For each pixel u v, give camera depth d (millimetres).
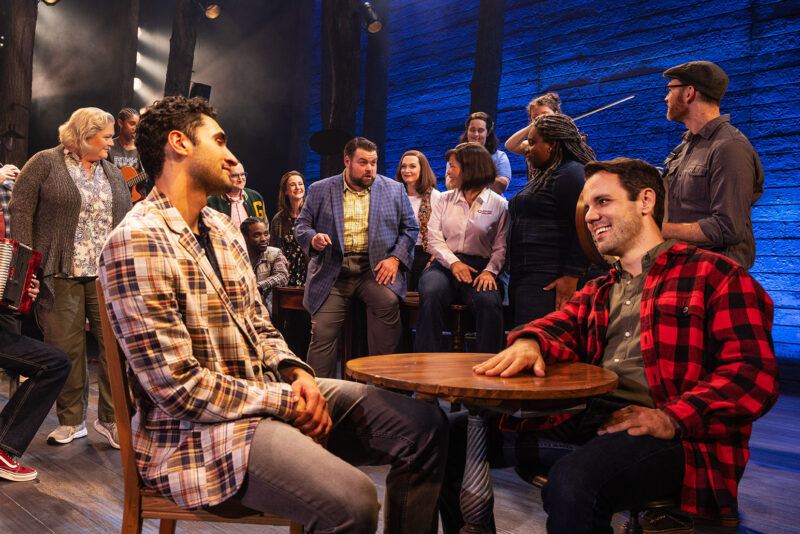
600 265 2348
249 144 9688
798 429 3486
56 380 2516
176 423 1271
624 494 1262
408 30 7848
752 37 5262
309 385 1380
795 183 5031
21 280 2359
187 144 1354
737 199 2211
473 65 7250
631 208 1546
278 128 9492
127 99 8625
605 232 1567
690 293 1446
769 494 2477
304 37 9055
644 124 5863
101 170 3107
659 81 5801
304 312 4258
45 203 2869
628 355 1539
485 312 2842
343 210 3271
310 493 1166
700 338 1426
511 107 6883
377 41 7750
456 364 1538
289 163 9227
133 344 1198
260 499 1211
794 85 5035
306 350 4293
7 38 7602
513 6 6844
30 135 9367
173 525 1566
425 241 3939
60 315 2943
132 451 1285
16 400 2473
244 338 1397
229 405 1232
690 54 5602
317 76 8992
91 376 4535
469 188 3008
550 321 1654
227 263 1419
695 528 2141
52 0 7641
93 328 3037
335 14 7129
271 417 1321
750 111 5266
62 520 2117
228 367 1349
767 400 1303
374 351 3293
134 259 1208
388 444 1450
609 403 1537
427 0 7648
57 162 2906
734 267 1430
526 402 1327
